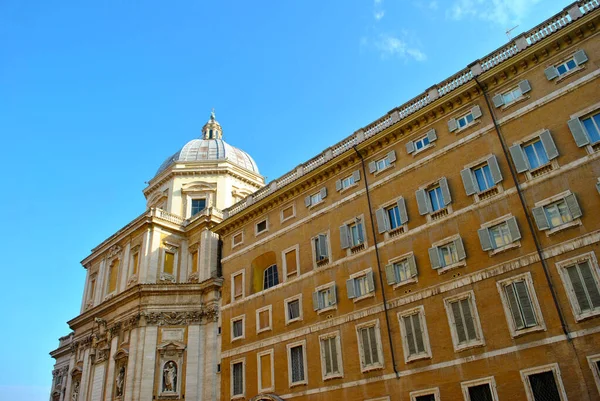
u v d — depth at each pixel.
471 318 24.42
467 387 23.44
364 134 33.84
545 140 24.67
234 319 36.53
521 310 23.03
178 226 49.38
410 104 31.70
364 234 30.62
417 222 28.39
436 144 29.16
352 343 28.70
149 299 43.88
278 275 35.00
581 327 21.14
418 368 25.44
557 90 25.17
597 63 24.27
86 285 54.41
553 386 21.25
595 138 23.47
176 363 41.81
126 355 42.41
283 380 31.31
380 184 31.00
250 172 60.19
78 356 50.16
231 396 33.94
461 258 25.66
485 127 27.23
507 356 22.69
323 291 31.66
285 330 32.62
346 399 27.70
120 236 50.75
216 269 46.50
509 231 24.55
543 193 24.09
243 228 39.66
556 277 22.52
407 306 27.03
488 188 26.11
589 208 22.53
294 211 35.88
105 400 42.19
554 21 26.66
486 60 28.78
